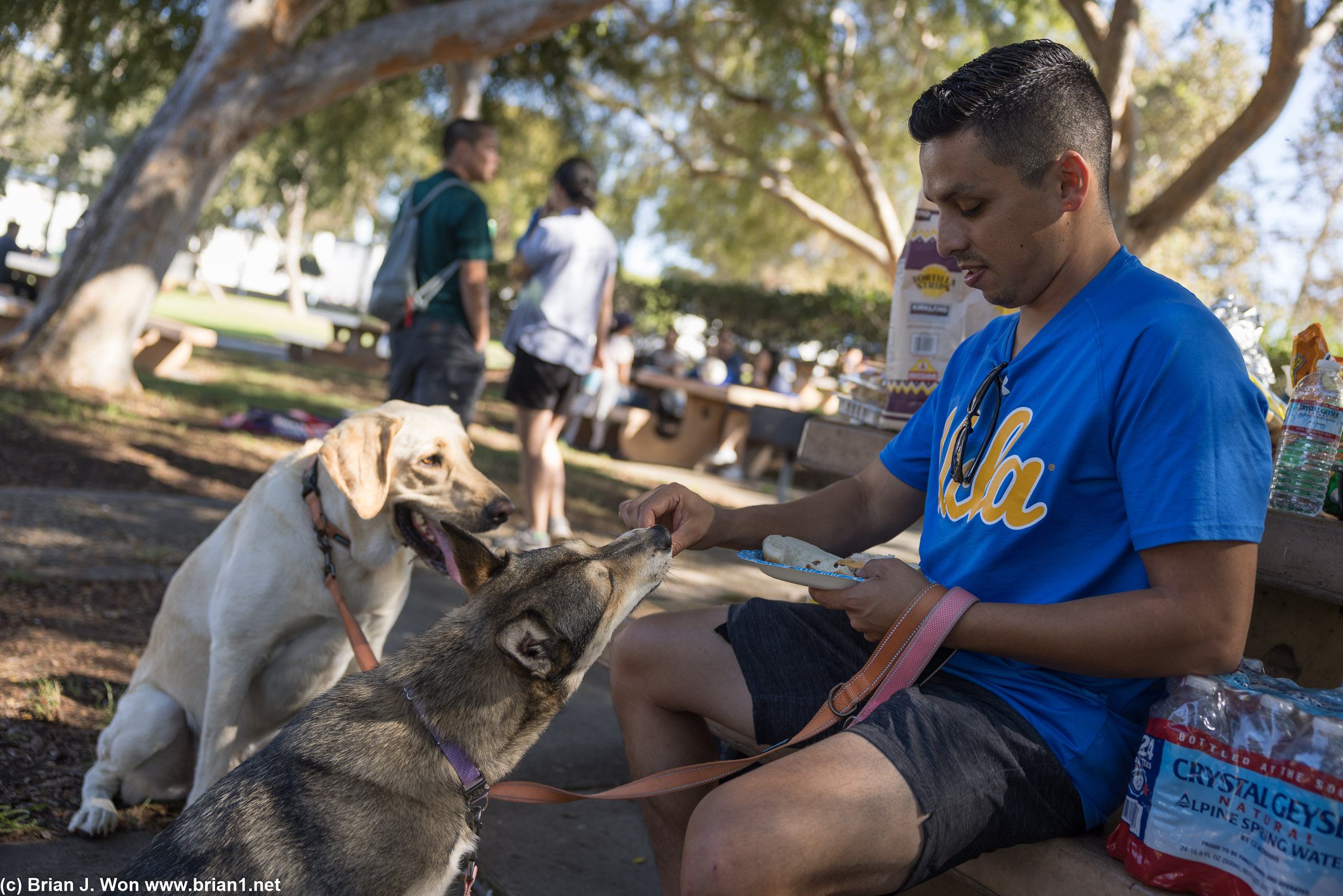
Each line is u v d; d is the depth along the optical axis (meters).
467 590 2.33
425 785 2.02
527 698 2.18
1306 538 2.15
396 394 5.53
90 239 9.90
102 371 9.81
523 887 2.55
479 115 15.60
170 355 12.53
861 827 1.50
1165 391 1.67
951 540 1.96
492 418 13.07
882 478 2.41
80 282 9.82
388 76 10.09
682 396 12.15
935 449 2.21
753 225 22.08
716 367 13.20
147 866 1.89
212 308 32.91
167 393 10.42
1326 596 2.10
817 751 1.59
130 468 7.00
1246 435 1.64
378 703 2.10
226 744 2.64
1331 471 2.40
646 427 12.12
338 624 2.77
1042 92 1.76
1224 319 2.65
